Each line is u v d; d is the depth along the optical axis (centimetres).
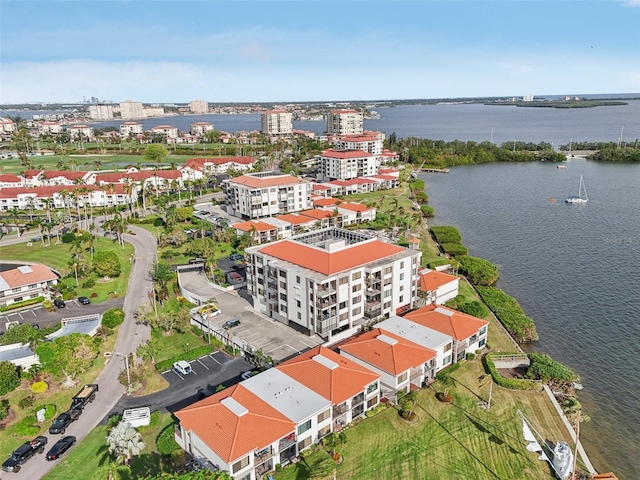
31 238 16038
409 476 6125
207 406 6462
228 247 15238
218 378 8156
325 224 17075
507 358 8675
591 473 6288
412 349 7950
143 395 7700
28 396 7650
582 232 17262
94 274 12838
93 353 8381
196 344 9331
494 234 17262
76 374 8206
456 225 18500
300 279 9150
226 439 5884
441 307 9556
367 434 6881
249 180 18712
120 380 8081
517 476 6162
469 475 6162
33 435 6800
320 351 7925
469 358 8838
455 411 7394
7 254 14338
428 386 8006
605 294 11969
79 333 8744
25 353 8475
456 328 8750
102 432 6844
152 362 8669
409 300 10450
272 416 6316
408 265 10156
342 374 7225
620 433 7219
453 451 6569
